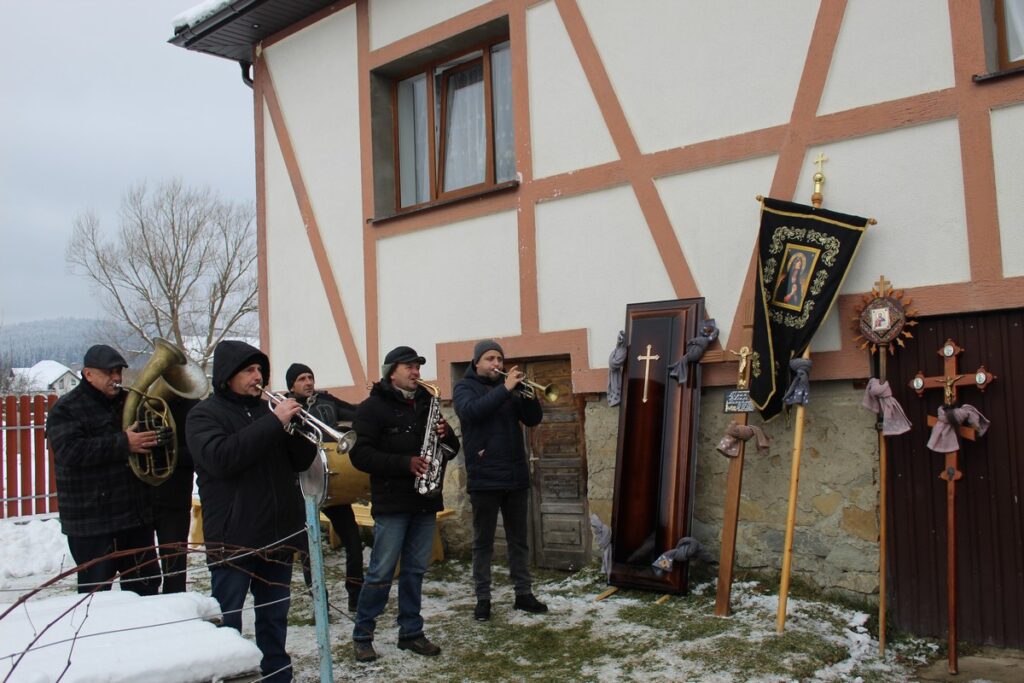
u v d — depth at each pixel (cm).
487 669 416
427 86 718
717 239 516
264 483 356
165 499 482
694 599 495
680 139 533
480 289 639
